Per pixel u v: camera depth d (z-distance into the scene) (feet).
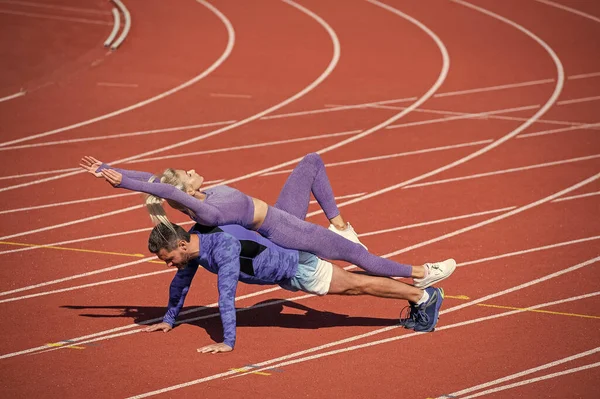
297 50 86.94
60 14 97.86
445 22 98.27
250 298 38.68
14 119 67.31
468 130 65.67
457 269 41.52
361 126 66.49
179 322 36.01
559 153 60.54
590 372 31.50
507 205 50.72
